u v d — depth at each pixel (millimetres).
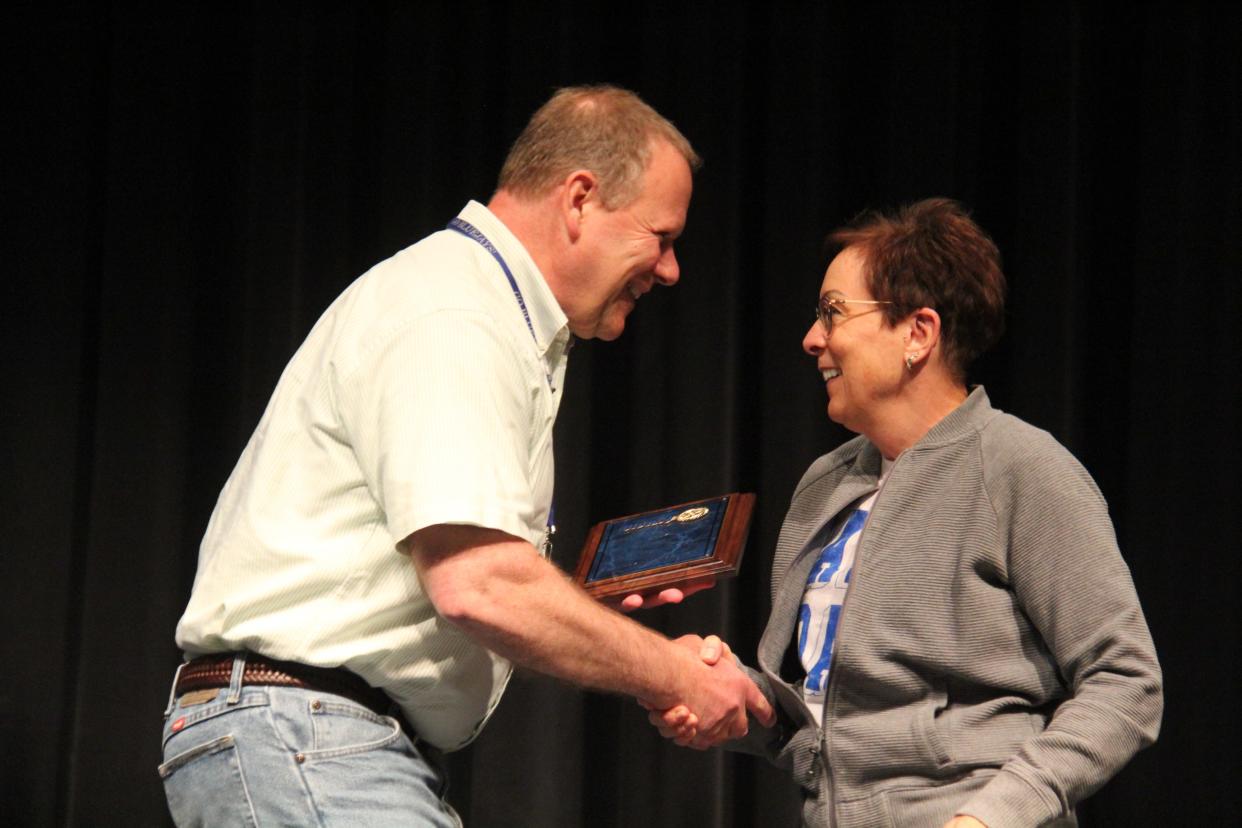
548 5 7422
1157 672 3559
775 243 7227
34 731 7211
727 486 7117
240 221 7480
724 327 7188
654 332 7281
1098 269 7156
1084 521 3717
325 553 3475
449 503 3215
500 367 3457
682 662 3832
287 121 7441
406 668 3545
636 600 4199
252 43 7496
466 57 7496
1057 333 6863
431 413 3318
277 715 3434
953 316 4062
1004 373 7109
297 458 3564
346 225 7496
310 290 7406
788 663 4395
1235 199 6855
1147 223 6922
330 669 3498
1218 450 6770
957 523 3881
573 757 7000
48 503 7336
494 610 3271
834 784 3943
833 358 4160
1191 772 6637
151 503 7285
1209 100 6914
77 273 7469
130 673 7203
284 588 3471
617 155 3861
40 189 7469
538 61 7410
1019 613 3816
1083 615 3641
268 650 3475
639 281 3988
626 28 7531
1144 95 6996
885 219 4273
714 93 7320
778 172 7258
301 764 3404
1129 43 7188
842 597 4125
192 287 7453
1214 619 6699
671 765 7016
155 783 7172
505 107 7441
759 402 7297
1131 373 6906
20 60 7516
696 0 7367
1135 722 3498
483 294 3637
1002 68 7312
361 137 7594
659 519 4449
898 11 7238
